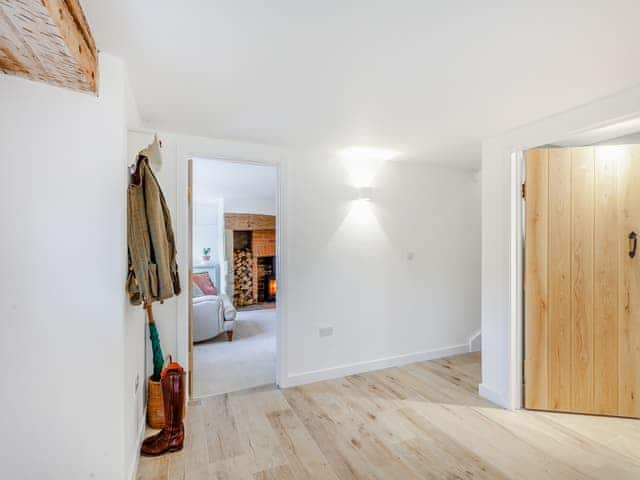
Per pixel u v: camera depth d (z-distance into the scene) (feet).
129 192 5.36
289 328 9.49
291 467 6.01
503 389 8.20
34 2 2.85
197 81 5.58
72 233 4.67
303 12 3.86
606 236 7.68
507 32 4.26
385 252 10.97
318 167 9.94
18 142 4.47
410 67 5.16
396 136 8.50
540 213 8.00
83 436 4.71
